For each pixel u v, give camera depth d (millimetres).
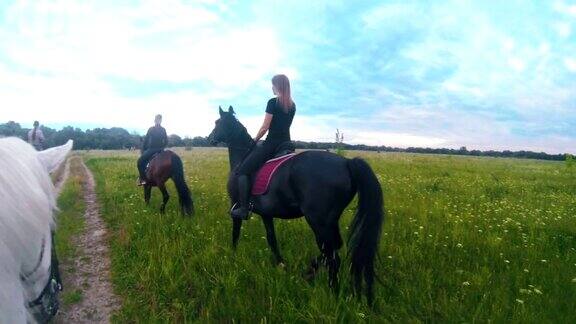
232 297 4770
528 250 6441
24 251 2029
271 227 6125
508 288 4844
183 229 7824
